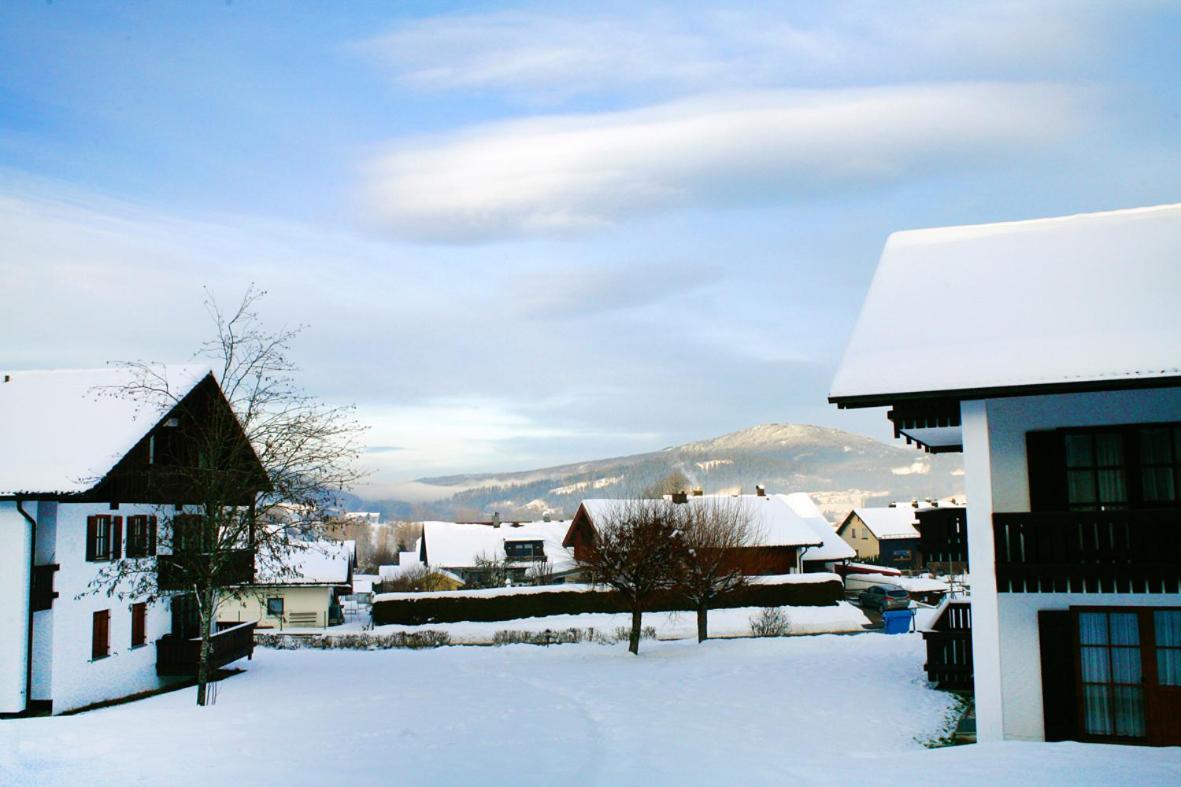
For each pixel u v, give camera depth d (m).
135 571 25.28
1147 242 18.47
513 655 35.56
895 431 19.66
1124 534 15.59
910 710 18.05
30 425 25.77
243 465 23.67
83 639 24.84
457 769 13.94
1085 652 15.91
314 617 50.84
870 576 63.97
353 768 13.90
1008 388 15.68
